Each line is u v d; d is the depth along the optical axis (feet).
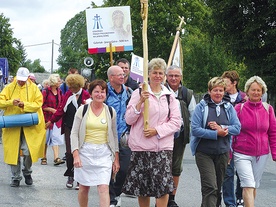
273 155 24.77
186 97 27.07
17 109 32.27
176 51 35.14
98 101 22.95
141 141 21.76
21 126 32.17
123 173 26.35
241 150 24.50
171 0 164.45
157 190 21.75
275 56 96.84
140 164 21.85
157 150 21.76
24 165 32.99
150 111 21.74
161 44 162.20
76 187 32.35
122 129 26.12
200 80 117.29
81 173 22.98
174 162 27.02
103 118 23.13
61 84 45.60
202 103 23.93
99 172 22.89
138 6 163.22
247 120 24.38
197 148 23.91
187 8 165.99
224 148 23.81
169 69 26.91
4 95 32.24
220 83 23.75
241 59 103.96
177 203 29.27
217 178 24.31
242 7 99.50
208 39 112.37
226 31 104.53
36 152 32.45
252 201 24.20
